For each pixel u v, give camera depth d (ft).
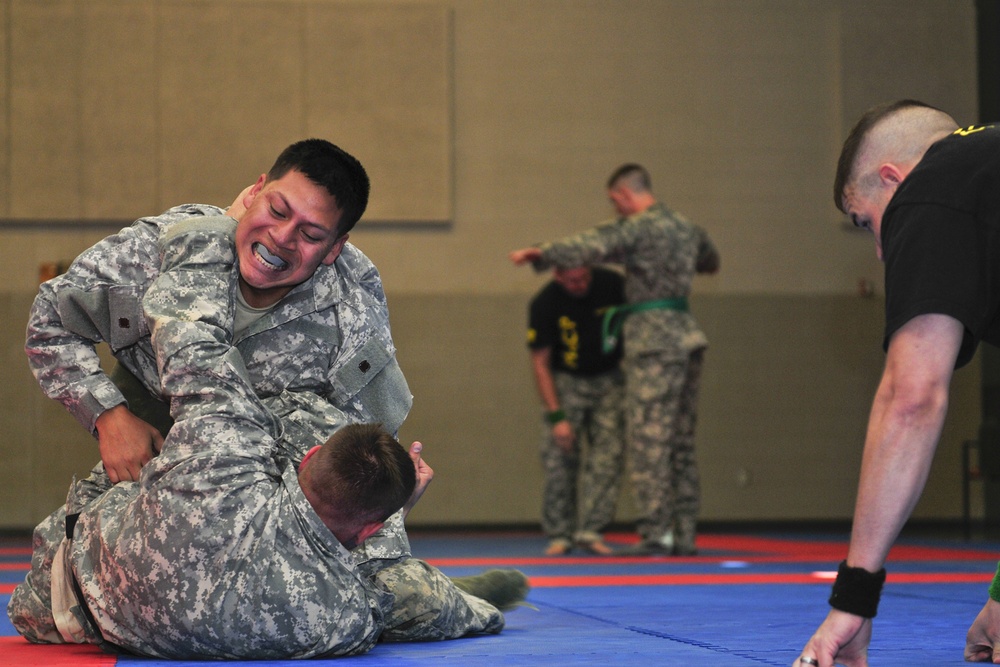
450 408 34.68
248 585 7.56
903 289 6.12
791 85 36.40
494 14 35.53
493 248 35.24
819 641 6.09
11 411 33.06
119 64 33.96
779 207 36.09
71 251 33.63
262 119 34.40
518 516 34.71
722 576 16.66
